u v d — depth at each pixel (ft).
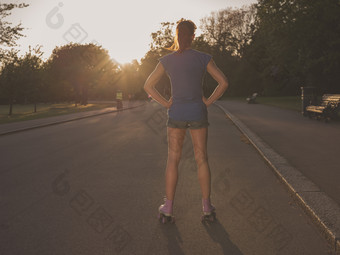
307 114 48.98
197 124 10.12
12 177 17.65
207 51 190.49
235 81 196.24
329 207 10.88
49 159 22.66
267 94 179.93
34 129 44.83
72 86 160.56
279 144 24.86
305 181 14.24
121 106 90.84
